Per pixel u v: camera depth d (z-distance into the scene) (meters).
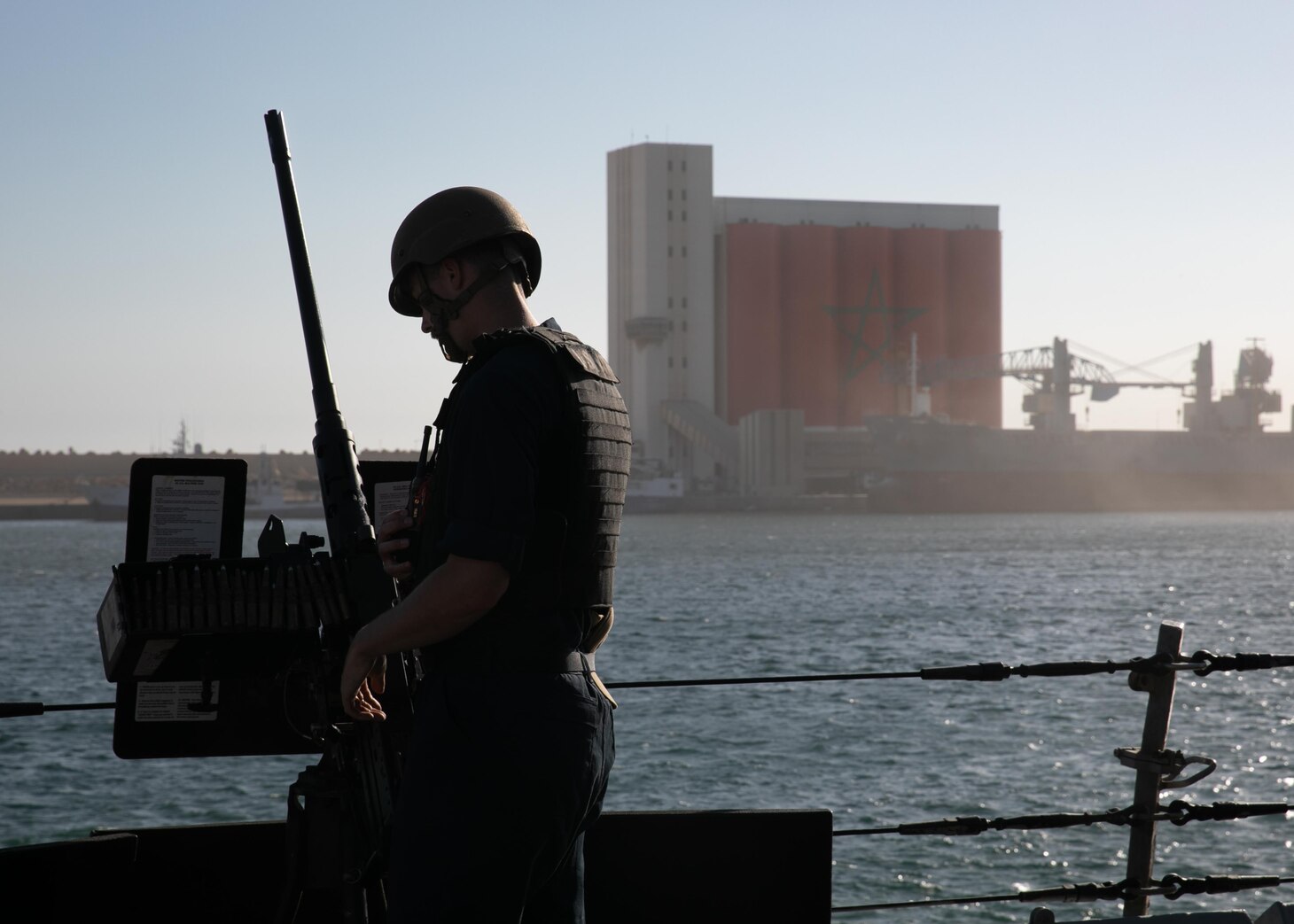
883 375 187.50
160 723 2.54
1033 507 188.88
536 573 2.09
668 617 45.59
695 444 178.00
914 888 11.89
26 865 2.28
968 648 36.84
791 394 184.25
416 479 2.28
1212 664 3.39
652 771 17.98
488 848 2.06
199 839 2.61
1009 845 13.22
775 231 181.38
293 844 2.36
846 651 36.00
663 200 180.62
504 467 1.99
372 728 2.26
